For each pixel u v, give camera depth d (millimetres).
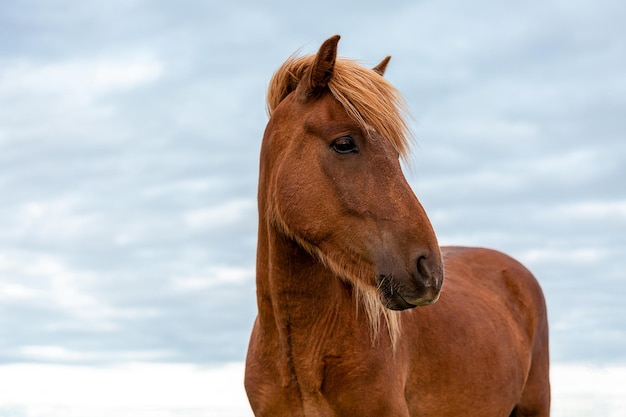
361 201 4129
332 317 4465
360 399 4457
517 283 6465
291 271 4438
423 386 4977
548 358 6605
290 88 4668
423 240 4031
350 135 4188
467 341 5332
